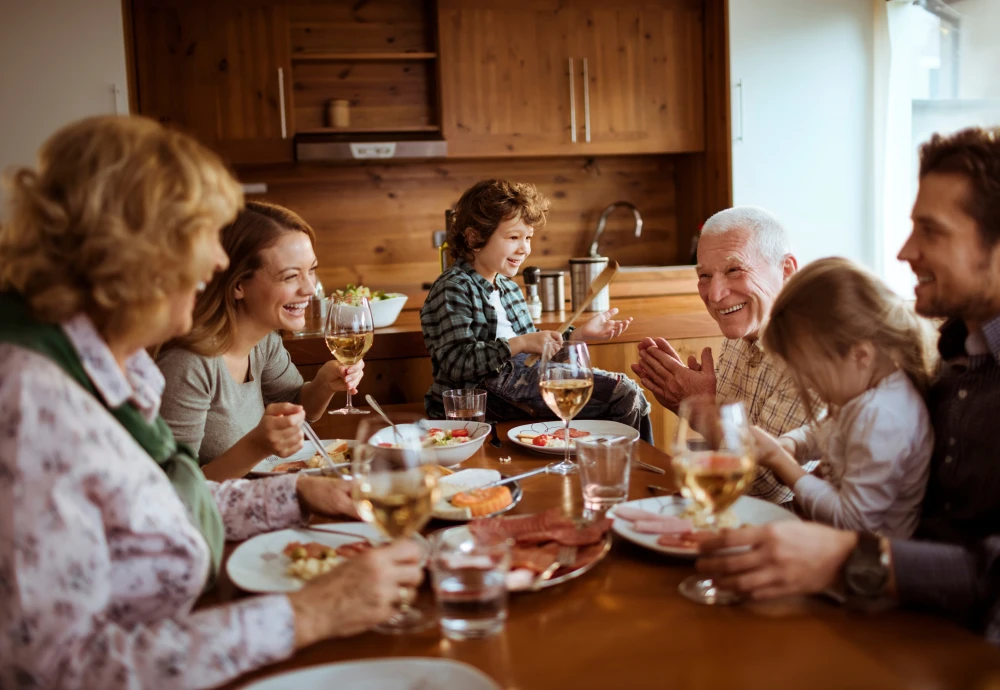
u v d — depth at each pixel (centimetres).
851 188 423
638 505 117
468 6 401
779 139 414
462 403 172
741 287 178
